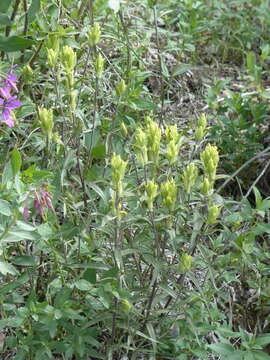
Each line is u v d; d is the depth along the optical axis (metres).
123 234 2.98
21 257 2.76
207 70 5.64
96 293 2.74
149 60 5.05
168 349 3.04
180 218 2.91
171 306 3.02
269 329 3.50
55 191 2.84
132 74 4.07
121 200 2.76
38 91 3.99
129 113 3.93
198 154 4.40
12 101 2.86
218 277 3.07
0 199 2.54
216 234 3.81
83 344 2.73
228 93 4.67
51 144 3.03
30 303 2.62
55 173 3.09
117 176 2.56
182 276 2.89
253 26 6.13
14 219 2.53
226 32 6.04
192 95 5.16
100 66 3.01
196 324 2.88
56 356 3.12
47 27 3.58
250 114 4.93
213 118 4.70
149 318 2.90
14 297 2.83
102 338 3.12
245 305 3.54
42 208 2.59
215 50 5.98
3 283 3.16
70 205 2.98
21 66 3.62
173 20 5.41
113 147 3.41
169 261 3.32
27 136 3.46
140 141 2.78
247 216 3.10
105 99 3.82
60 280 2.87
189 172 2.72
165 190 2.68
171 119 4.72
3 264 2.57
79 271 3.07
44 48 3.60
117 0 3.58
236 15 5.83
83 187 3.03
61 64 3.20
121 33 4.61
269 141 4.71
